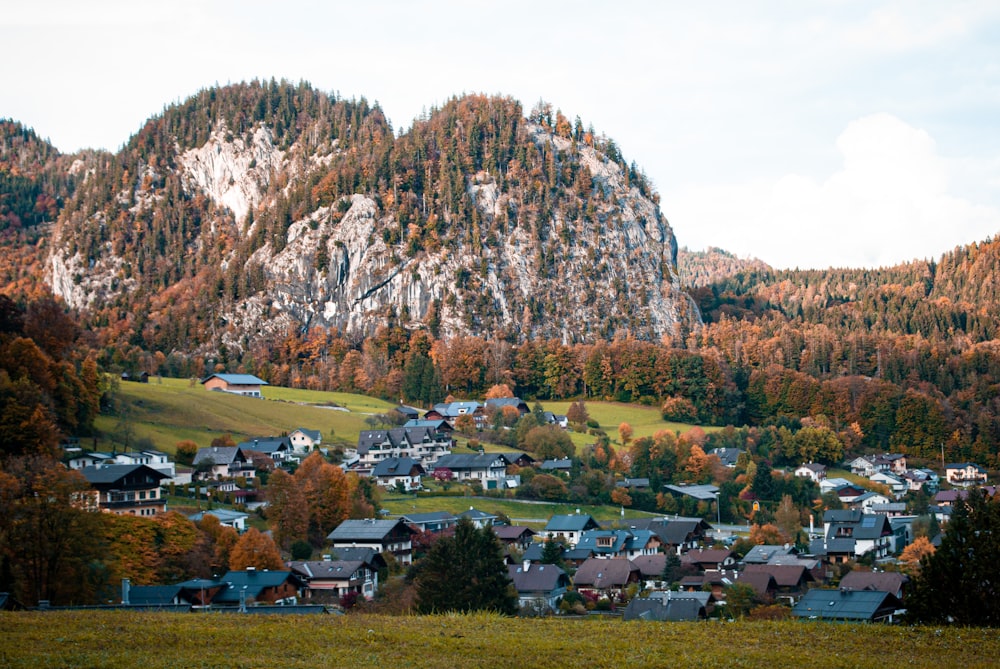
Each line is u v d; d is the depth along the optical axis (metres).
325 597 92.75
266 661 38.03
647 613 83.00
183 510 126.56
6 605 56.16
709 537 150.50
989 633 45.28
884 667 38.25
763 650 41.34
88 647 39.78
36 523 72.88
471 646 41.41
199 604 81.25
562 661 38.97
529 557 121.94
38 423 125.50
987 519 55.19
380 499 150.38
